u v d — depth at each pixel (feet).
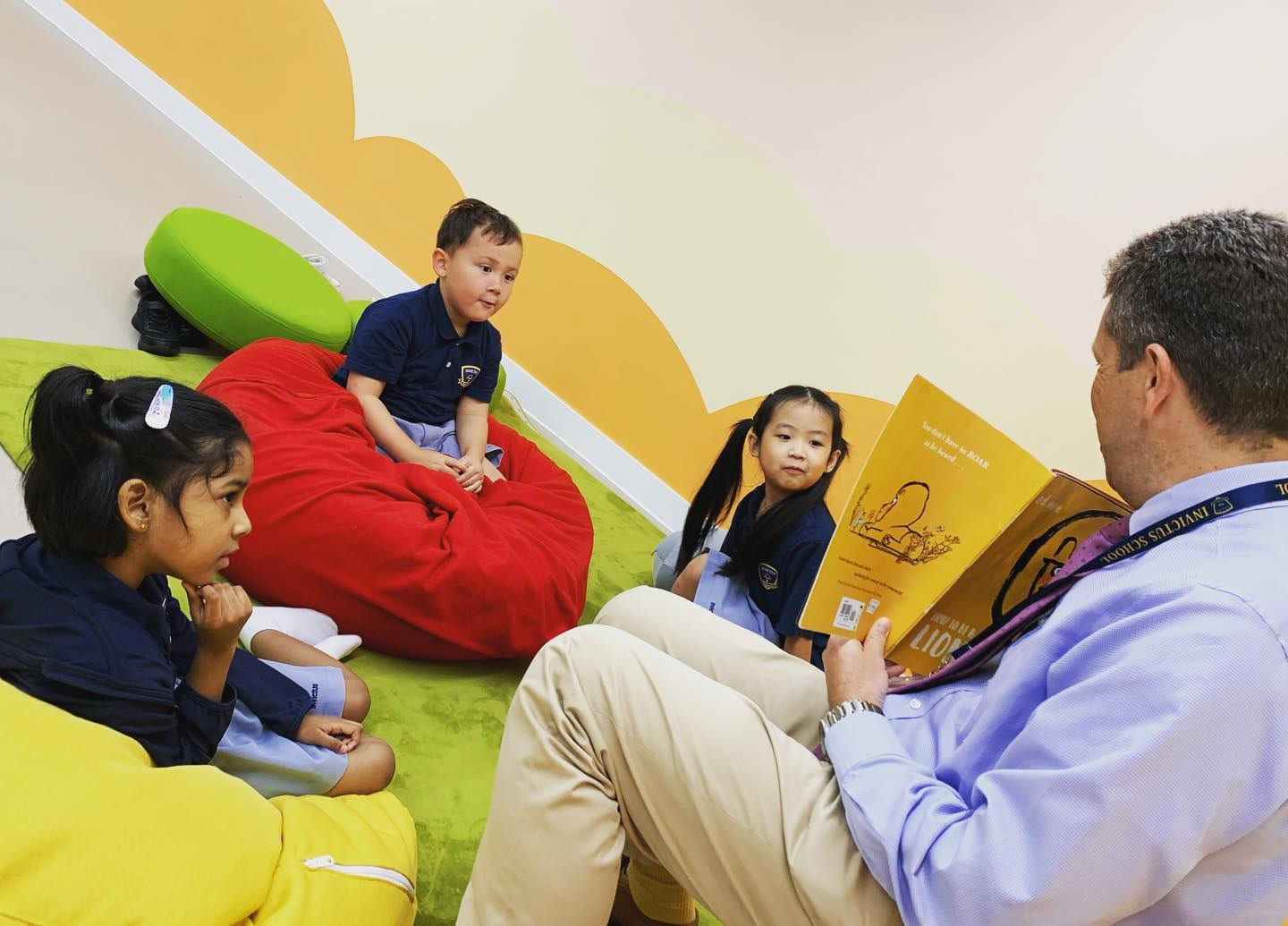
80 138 10.98
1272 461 2.80
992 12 9.06
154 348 8.20
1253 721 2.37
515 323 11.59
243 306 8.30
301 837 3.48
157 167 11.41
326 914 3.27
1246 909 2.58
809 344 10.04
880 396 9.68
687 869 3.27
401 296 7.52
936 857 2.66
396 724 5.44
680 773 3.14
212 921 2.94
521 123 11.47
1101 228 8.68
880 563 3.53
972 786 2.96
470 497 6.61
